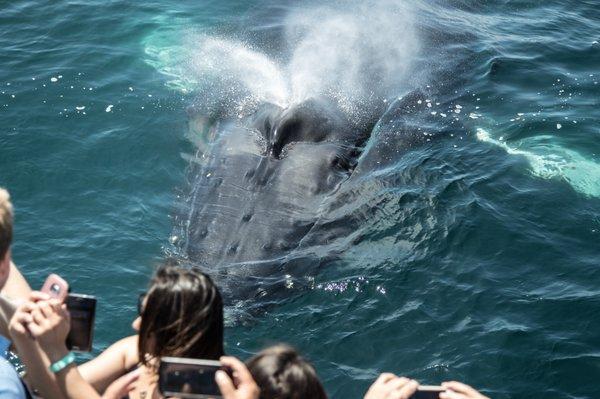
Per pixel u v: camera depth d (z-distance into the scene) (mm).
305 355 14531
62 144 19484
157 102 20875
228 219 16969
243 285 15719
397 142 19484
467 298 15594
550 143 20047
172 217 17422
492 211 17594
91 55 22641
